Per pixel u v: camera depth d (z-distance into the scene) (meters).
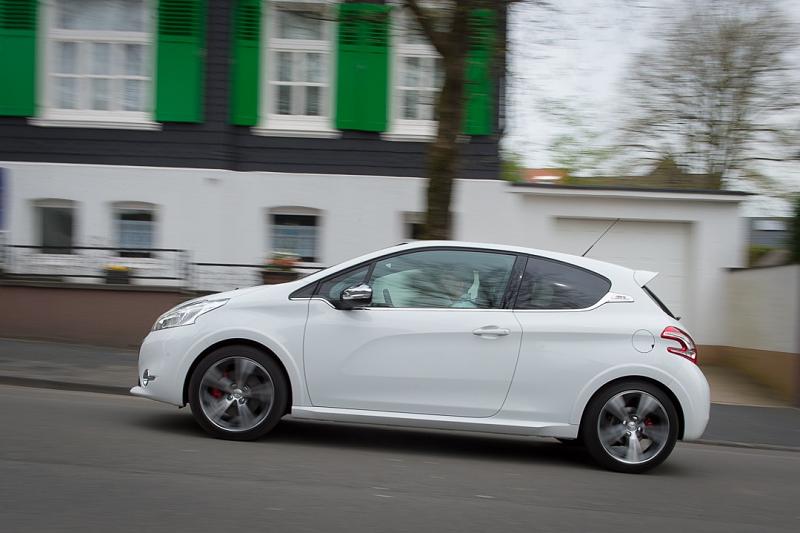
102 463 5.67
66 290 12.06
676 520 5.29
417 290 6.62
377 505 5.12
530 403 6.43
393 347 6.45
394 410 6.44
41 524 4.39
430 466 6.35
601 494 5.84
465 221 13.27
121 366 10.25
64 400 8.19
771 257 13.31
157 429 6.88
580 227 13.27
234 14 13.39
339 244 13.49
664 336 6.47
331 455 6.44
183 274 12.83
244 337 6.48
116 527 4.41
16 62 13.30
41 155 13.33
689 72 17.84
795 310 10.59
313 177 13.46
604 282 6.67
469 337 6.44
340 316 6.51
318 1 13.24
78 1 13.49
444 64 9.71
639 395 6.46
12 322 12.09
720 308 13.05
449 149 9.57
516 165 18.58
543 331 6.45
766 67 17.39
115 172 13.24
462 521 4.91
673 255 13.26
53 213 13.64
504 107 13.12
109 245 13.34
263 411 6.53
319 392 6.46
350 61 13.48
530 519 5.05
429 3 9.69
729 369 12.71
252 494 5.16
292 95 13.66
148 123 13.28
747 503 5.89
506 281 6.64
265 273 12.95
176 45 13.29
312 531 4.55
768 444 8.39
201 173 13.24
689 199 12.94
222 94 13.34
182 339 6.54
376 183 13.46
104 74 13.53
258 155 13.54
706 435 8.60
